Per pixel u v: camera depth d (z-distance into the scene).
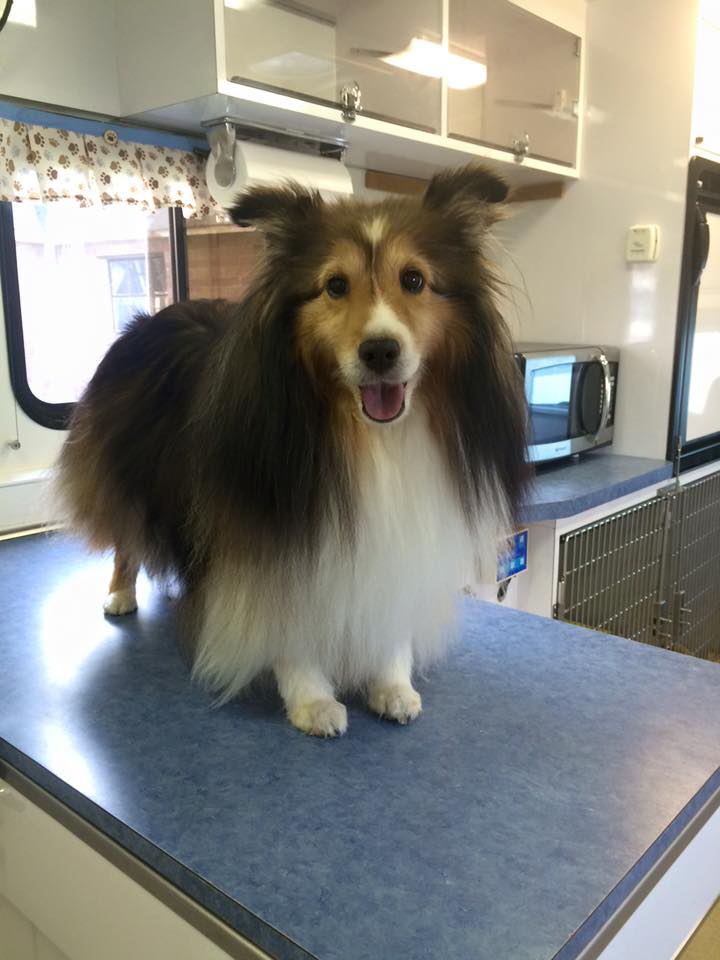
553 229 3.03
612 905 0.83
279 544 1.09
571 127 2.87
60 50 1.94
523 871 0.86
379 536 1.11
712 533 3.31
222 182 2.14
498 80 2.62
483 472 1.17
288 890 0.83
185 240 2.33
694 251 2.70
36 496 2.09
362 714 1.21
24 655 1.40
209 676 1.26
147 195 2.14
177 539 1.31
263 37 1.93
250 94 1.90
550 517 2.29
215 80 1.83
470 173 1.15
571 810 0.96
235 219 1.12
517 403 1.21
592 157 2.88
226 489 1.10
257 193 1.11
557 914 0.79
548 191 2.98
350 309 1.04
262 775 1.04
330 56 2.11
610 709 1.22
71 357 2.16
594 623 2.70
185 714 1.20
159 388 1.39
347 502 1.09
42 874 1.11
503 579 2.29
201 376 1.27
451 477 1.15
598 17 2.78
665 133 2.70
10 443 2.07
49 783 1.05
